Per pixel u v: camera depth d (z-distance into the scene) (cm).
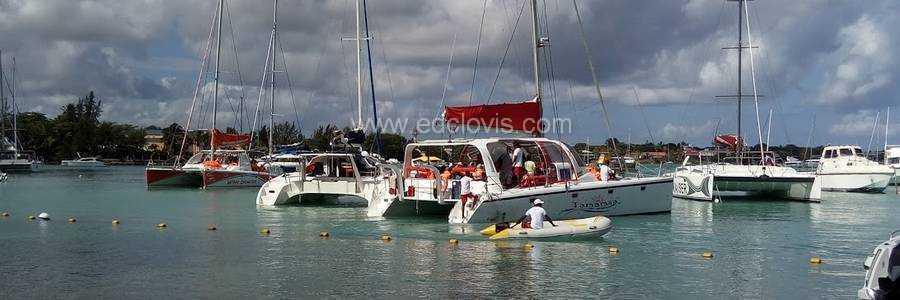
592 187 2378
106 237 2148
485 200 2169
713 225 2425
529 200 2244
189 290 1446
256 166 4788
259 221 2550
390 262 1719
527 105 2464
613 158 2867
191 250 1900
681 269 1648
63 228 2366
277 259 1767
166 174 4494
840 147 4397
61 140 13388
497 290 1441
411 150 2583
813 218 2695
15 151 8019
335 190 3012
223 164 4766
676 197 3641
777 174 3425
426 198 2442
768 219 2642
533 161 2497
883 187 4141
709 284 1504
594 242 2014
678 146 3981
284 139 6538
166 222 2538
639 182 2511
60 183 5469
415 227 2306
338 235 2152
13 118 8912
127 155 14350
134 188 4697
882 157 5503
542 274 1584
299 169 3341
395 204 2566
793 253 1870
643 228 2288
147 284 1495
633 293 1423
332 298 1384
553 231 2025
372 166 3114
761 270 1647
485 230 2112
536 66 2616
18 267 1669
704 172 3434
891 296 1098
